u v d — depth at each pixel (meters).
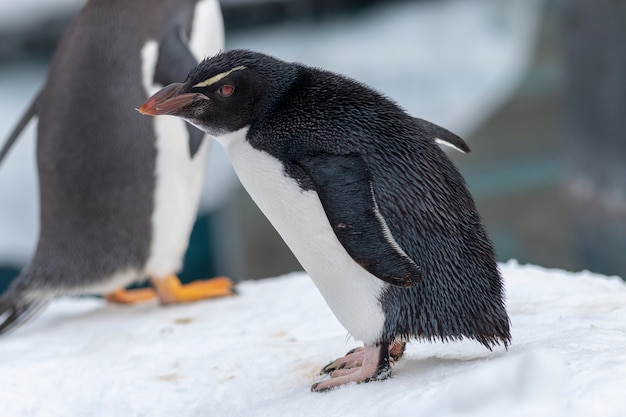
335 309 6.14
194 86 6.10
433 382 5.74
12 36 27.84
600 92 22.48
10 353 9.19
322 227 5.90
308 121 5.96
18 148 25.23
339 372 6.35
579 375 4.96
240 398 6.80
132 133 10.30
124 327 9.80
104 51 10.40
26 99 26.64
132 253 10.57
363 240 5.55
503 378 4.36
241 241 22.05
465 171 25.86
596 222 22.88
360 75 28.34
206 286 10.91
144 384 7.43
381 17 31.27
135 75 10.32
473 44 30.06
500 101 27.27
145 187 10.41
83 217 10.52
